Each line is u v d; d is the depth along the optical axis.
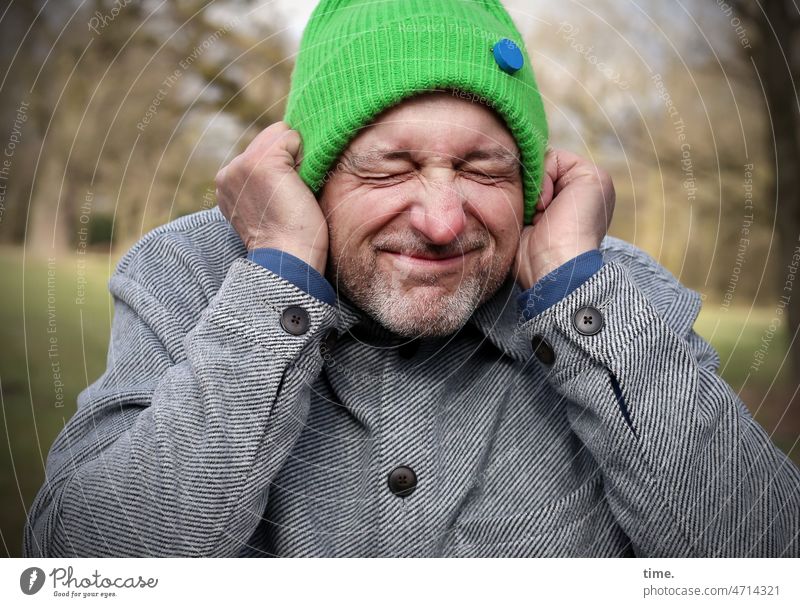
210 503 0.71
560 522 0.81
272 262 0.75
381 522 0.76
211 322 0.74
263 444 0.72
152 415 0.73
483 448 0.81
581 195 0.85
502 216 0.77
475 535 0.80
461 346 0.84
